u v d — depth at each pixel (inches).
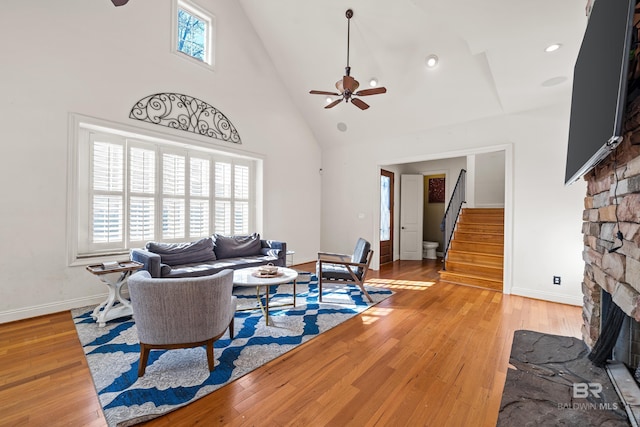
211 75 175.3
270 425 57.6
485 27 87.7
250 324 109.0
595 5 57.3
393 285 172.1
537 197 147.9
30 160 112.7
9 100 107.8
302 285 169.3
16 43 109.0
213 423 57.9
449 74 150.9
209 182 185.3
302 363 81.7
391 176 262.7
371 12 138.9
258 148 204.8
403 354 87.4
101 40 130.6
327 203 254.5
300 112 235.9
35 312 114.3
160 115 151.6
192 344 74.8
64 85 120.3
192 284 71.5
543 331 103.9
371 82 163.9
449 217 216.2
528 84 122.7
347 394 67.9
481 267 174.9
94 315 111.8
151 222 158.1
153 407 61.7
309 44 177.9
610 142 45.5
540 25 84.9
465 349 90.6
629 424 54.8
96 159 138.1
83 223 135.2
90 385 69.9
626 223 51.8
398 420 59.4
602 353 74.4
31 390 67.6
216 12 177.5
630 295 49.3
